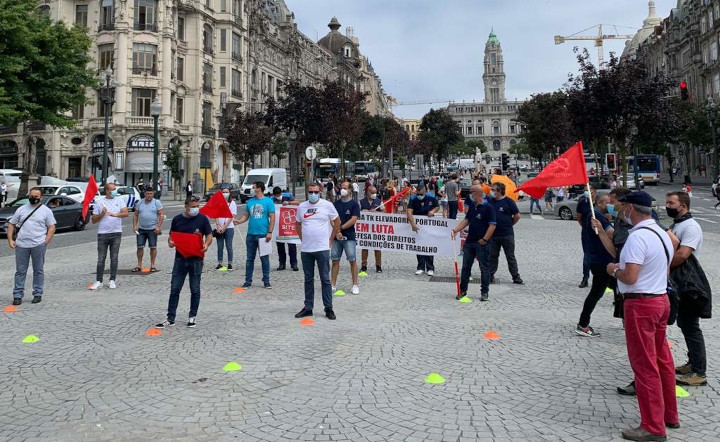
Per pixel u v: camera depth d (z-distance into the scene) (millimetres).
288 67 78438
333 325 7996
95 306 9242
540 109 56844
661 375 4605
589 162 60062
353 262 10398
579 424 4676
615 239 6871
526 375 5883
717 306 8906
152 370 6043
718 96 62719
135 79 48500
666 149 62312
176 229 7816
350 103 43594
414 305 9352
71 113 49750
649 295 4453
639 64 24781
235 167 54250
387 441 4363
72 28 27297
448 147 107000
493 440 4383
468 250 9672
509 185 14336
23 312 8797
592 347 6883
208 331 7648
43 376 5863
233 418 4797
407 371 6008
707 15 66312
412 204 12516
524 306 9242
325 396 5297
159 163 48938
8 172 39219
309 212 8484
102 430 4574
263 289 10891
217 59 58656
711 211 30156
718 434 4496
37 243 9500
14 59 23484
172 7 51375
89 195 10844
